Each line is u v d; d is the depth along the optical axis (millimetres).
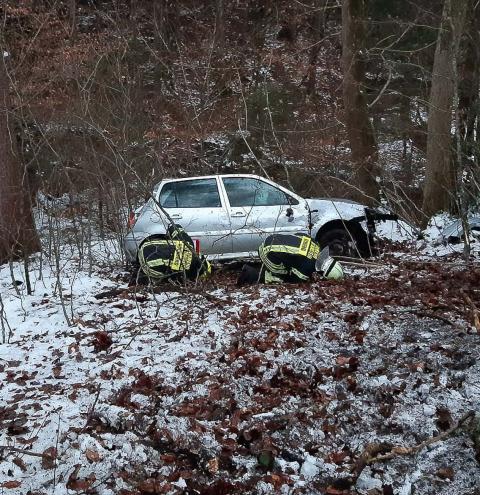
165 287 8547
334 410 4789
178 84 17703
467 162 12906
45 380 5680
